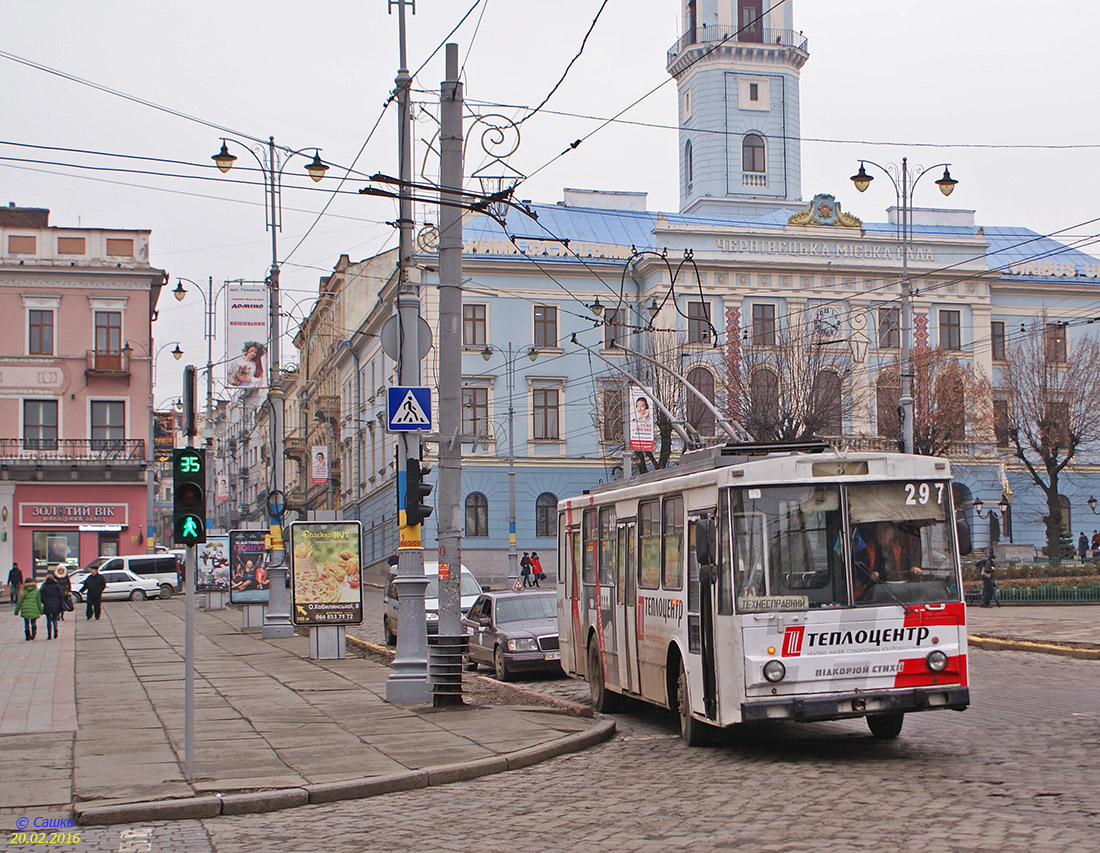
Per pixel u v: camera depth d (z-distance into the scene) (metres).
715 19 72.81
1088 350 55.25
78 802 10.63
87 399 60.06
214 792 10.95
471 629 24.56
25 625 31.86
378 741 13.77
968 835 8.32
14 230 60.06
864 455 12.40
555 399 61.72
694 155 72.81
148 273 60.62
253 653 26.31
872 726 13.59
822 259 62.41
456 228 17.69
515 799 10.86
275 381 33.31
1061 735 13.09
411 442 17.64
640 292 62.25
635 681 15.74
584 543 18.48
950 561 12.29
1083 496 65.62
